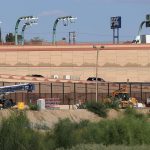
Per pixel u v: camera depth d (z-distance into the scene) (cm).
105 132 11444
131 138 11562
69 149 9444
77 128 11519
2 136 8775
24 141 8844
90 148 9212
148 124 12500
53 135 10400
